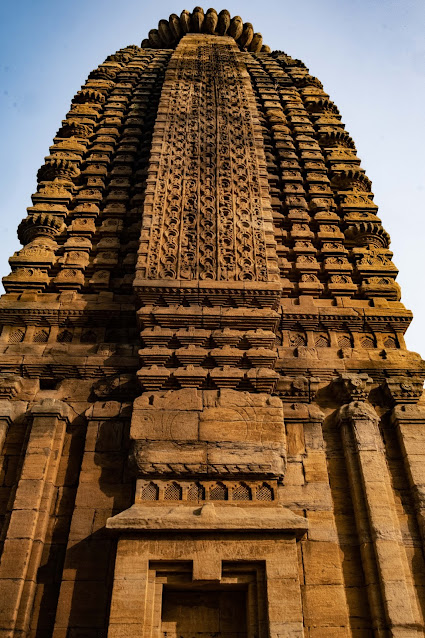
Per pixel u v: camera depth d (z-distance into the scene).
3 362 11.14
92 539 8.66
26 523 8.72
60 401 10.34
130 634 7.29
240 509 8.55
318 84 22.25
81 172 16.48
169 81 18.30
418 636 7.83
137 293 11.29
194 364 10.41
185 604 8.21
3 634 7.70
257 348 10.73
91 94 20.25
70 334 12.05
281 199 15.96
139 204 15.46
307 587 8.40
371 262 14.01
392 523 8.93
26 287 12.91
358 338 12.27
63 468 9.68
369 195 16.27
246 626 7.96
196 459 8.98
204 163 14.56
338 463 9.93
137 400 9.69
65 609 8.02
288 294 13.15
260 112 19.64
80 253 13.80
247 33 25.14
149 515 8.20
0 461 9.77
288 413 10.24
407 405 10.71
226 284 11.34
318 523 9.04
